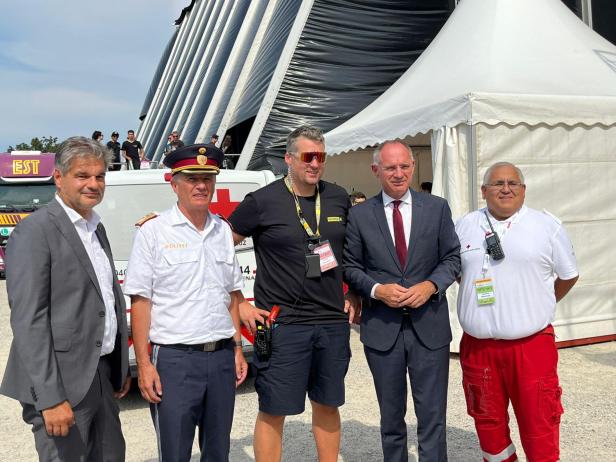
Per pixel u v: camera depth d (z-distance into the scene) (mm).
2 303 10406
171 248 2637
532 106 5762
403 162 2992
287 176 3205
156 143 29922
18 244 2316
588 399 4523
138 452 3979
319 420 3219
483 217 3047
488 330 2898
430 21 13352
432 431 2994
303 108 12133
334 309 3062
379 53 12883
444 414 3037
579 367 5359
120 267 4762
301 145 2947
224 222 2898
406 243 3043
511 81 6242
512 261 2873
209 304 2668
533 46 6984
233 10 24547
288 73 12336
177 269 2621
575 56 7008
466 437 3967
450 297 5871
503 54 6785
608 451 3635
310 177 2967
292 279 3004
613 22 12359
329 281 3043
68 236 2402
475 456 3662
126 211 4855
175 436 2598
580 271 6062
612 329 6219
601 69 6895
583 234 6066
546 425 2869
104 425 2592
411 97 7156
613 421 4086
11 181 14742
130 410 4867
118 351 2654
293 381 3006
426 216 3049
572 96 5926
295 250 3004
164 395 2602
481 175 5652
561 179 5961
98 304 2471
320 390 3096
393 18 13109
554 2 8078
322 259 2994
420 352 2982
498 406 2973
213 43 26047
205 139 16578
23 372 2332
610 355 5719
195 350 2631
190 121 20781
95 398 2492
